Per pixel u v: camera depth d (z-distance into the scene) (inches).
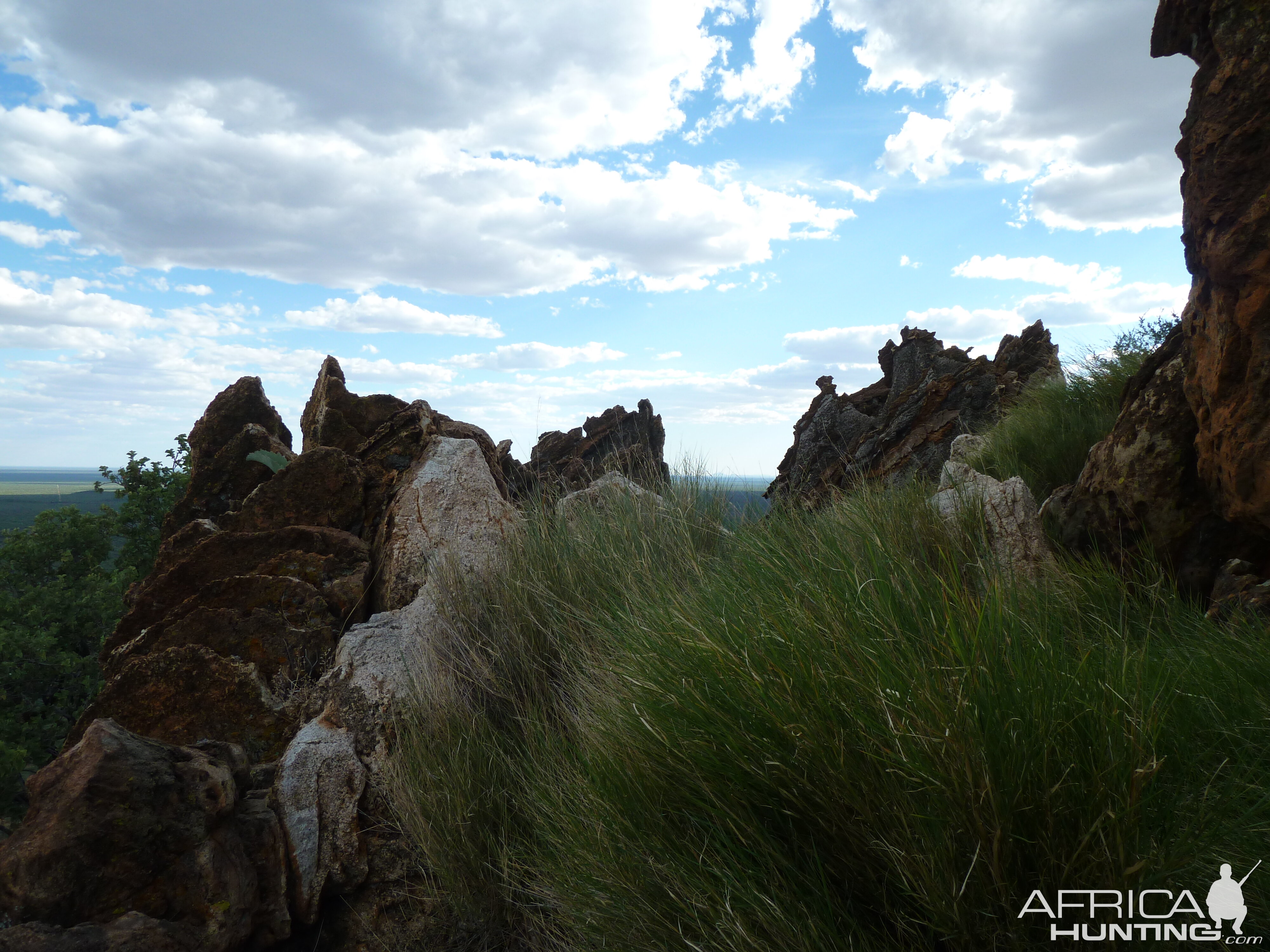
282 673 155.2
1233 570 137.9
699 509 219.0
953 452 325.4
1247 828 69.5
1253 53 122.8
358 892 120.2
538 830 112.0
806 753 76.3
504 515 205.9
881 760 71.7
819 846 77.5
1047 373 465.4
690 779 85.0
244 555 185.2
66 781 101.5
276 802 122.5
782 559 136.4
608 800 93.0
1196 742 81.9
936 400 419.2
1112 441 166.6
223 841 110.1
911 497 172.7
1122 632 116.4
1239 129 123.3
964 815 66.4
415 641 158.1
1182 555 149.9
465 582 176.1
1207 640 110.0
